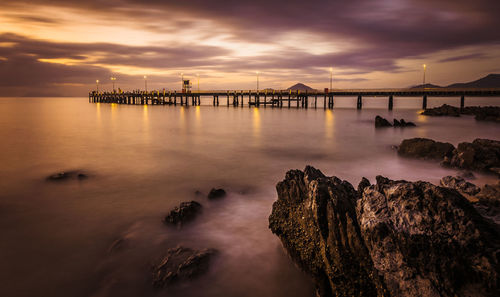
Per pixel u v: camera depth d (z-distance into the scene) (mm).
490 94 53500
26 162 17625
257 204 10656
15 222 9555
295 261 7098
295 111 65125
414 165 16312
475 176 13148
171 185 13195
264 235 8367
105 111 68375
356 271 5707
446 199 5305
